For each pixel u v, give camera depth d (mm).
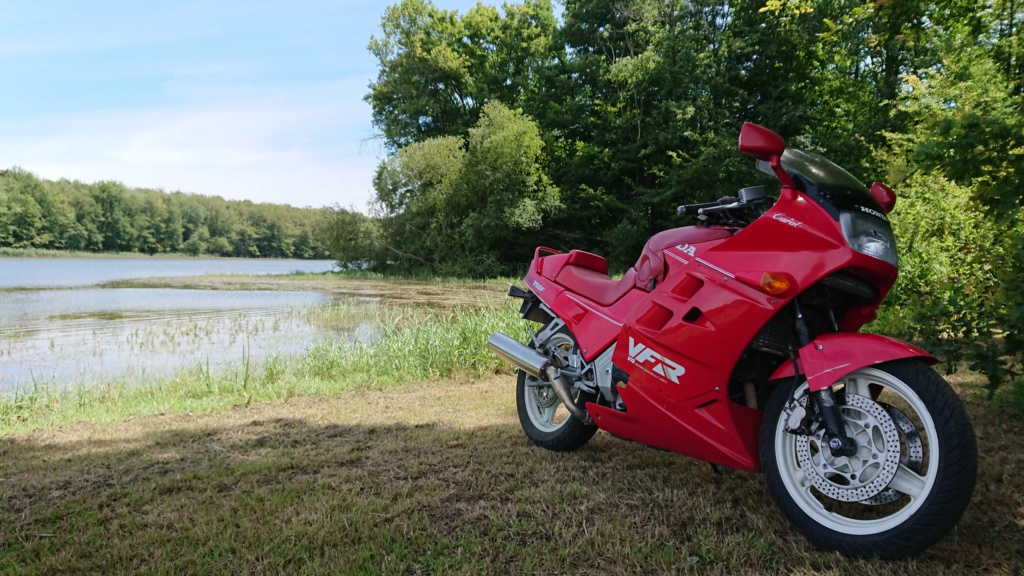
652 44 32812
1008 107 4375
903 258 7211
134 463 3869
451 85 44625
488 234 35531
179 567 2453
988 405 4766
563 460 3713
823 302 2598
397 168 37969
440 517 2904
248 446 4234
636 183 36531
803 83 32500
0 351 10094
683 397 2832
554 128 38219
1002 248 4715
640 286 3248
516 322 8516
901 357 2293
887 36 5828
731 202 2953
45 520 2977
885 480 2295
